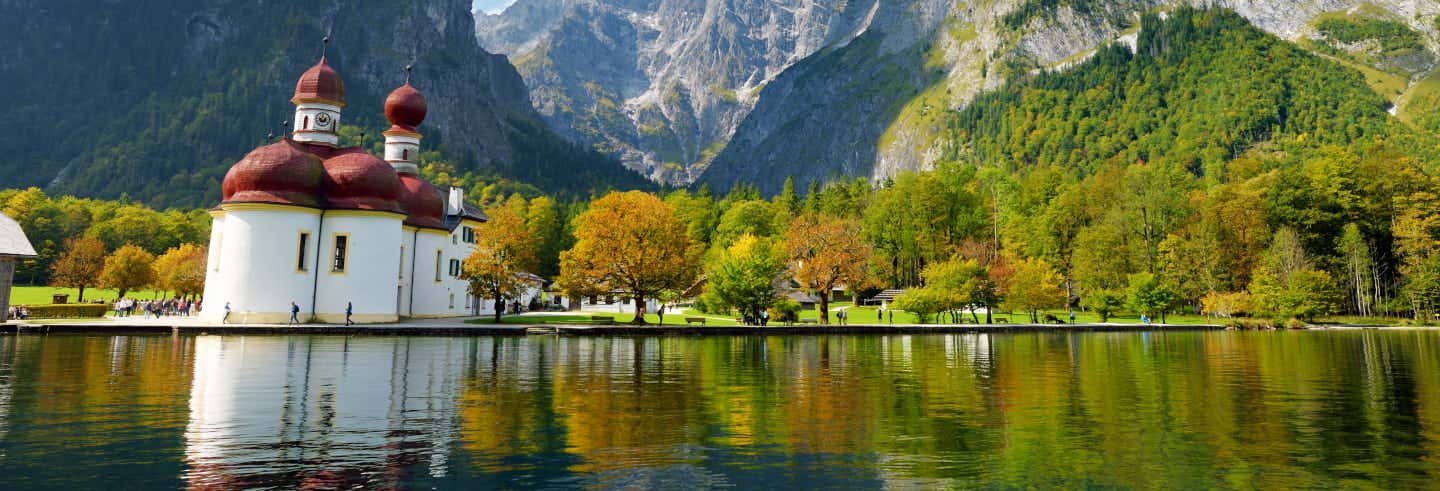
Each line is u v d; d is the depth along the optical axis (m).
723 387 26.14
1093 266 111.56
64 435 16.86
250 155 63.72
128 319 68.44
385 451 15.60
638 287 68.06
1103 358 40.44
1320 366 36.09
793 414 20.53
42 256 156.25
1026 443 16.86
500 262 70.25
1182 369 34.09
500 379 27.80
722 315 88.31
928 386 26.86
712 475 14.02
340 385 25.48
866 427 18.72
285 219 62.56
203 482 13.09
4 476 13.38
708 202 192.00
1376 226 116.69
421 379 27.52
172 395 22.86
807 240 116.88
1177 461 15.16
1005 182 152.00
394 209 66.12
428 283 78.06
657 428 18.42
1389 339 63.75
